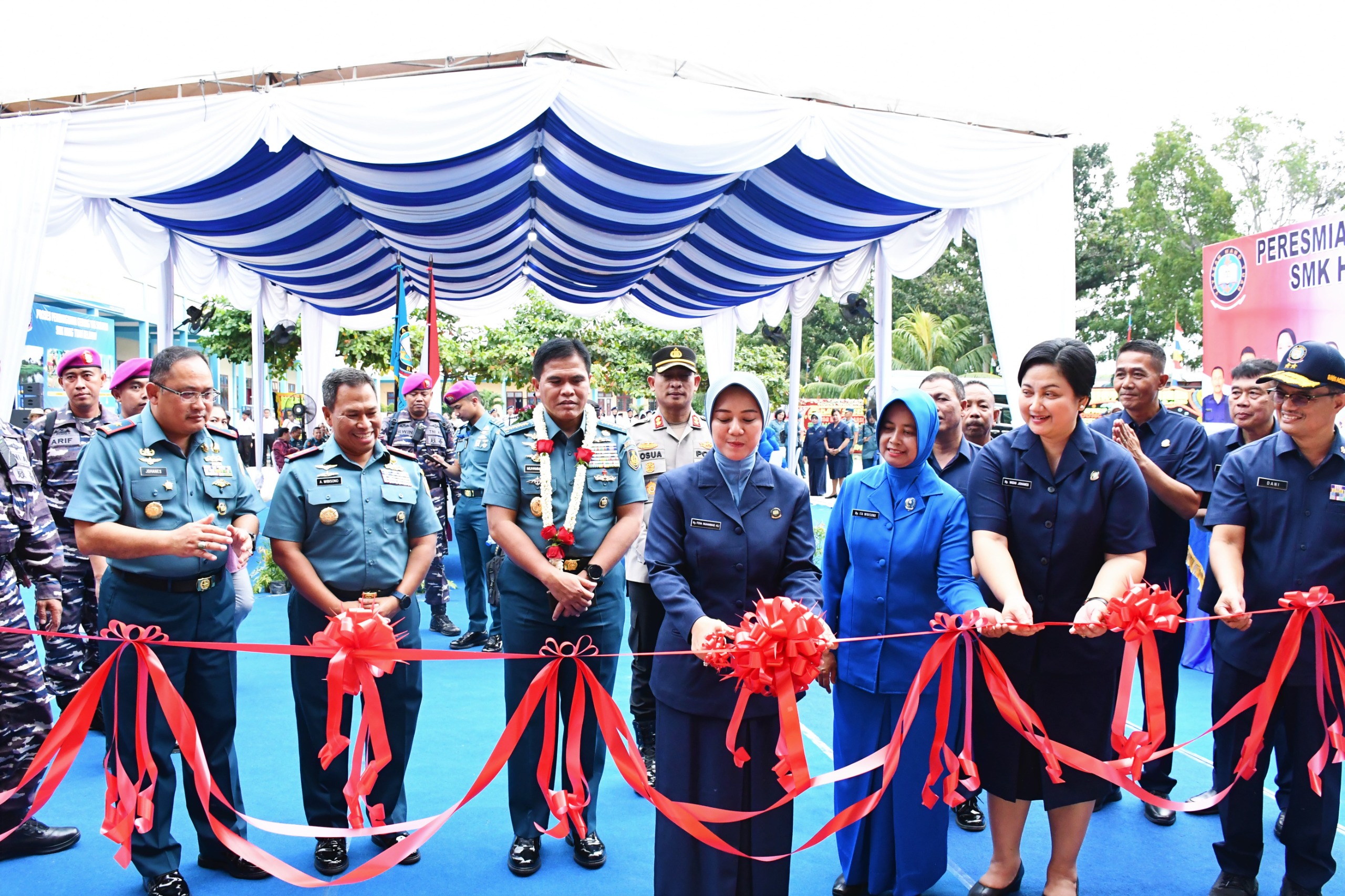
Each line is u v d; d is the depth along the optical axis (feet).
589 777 10.36
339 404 10.23
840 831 9.66
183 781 9.79
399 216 25.17
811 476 53.06
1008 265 20.30
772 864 8.13
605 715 7.89
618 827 11.34
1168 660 11.71
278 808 11.62
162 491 9.50
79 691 7.76
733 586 8.44
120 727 9.27
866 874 9.45
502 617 10.52
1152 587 8.45
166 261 26.71
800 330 37.93
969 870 10.32
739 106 17.57
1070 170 19.93
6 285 15.85
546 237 32.58
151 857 9.29
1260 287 21.75
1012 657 8.97
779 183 23.31
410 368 37.24
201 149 16.67
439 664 18.58
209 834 9.91
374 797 10.30
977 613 7.89
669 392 14.58
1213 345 23.50
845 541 9.74
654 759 13.04
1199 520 11.84
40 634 7.79
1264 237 21.62
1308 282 20.24
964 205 19.40
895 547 9.10
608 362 54.85
